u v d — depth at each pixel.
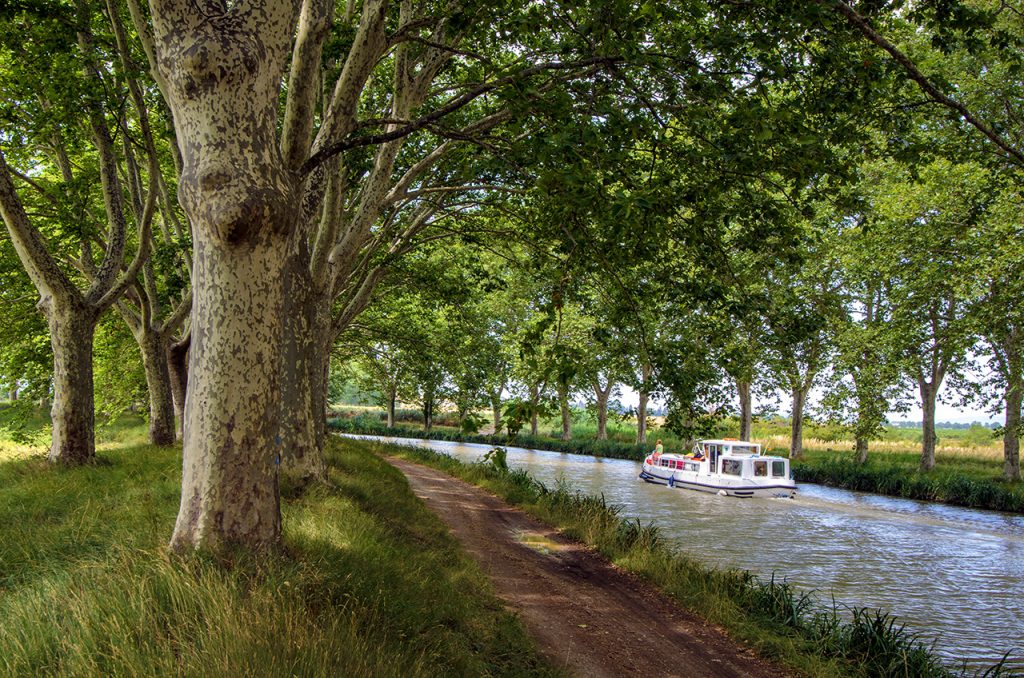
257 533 5.20
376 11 7.89
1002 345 21.41
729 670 7.22
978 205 14.98
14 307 16.41
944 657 8.57
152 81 12.38
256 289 5.09
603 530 13.52
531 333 4.75
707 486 25.56
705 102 6.41
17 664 3.74
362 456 19.02
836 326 24.67
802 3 5.89
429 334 25.66
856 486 27.91
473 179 11.71
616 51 6.34
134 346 22.89
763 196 8.45
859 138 8.30
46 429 17.22
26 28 10.34
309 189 9.95
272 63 5.04
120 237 12.71
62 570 5.54
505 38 6.75
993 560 14.59
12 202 11.06
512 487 19.59
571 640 7.33
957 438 54.59
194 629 4.10
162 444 16.30
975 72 19.22
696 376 7.35
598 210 5.43
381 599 5.51
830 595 11.43
